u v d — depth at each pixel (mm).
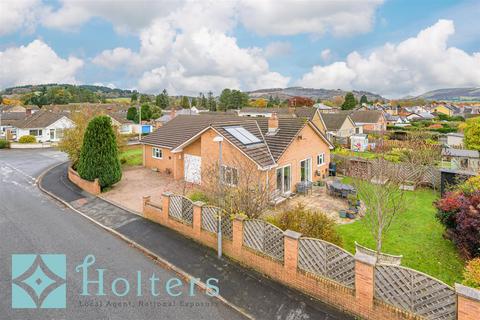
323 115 54875
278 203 16391
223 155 17609
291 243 8773
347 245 11781
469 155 24953
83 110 32562
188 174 22188
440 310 6449
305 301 8227
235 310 7945
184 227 12500
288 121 20719
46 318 7523
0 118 60250
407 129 57469
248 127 20672
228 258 10578
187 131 24328
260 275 9516
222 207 11031
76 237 12508
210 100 135500
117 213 15414
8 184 21844
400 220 14148
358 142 37812
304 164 20938
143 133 60062
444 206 11742
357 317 7551
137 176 23750
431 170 20438
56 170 26969
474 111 117188
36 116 54594
